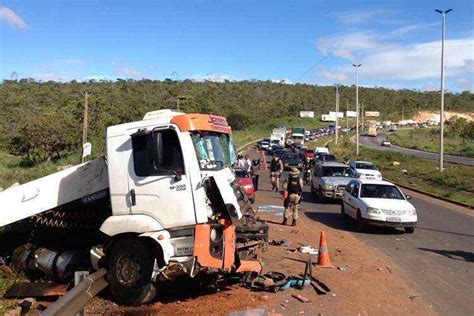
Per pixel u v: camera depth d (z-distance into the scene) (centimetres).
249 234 884
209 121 844
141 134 812
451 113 18725
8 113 6059
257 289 899
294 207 1670
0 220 935
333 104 15938
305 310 802
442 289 996
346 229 1722
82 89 9062
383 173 4703
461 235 1691
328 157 4147
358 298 889
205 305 798
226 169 868
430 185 3681
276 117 13350
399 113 17900
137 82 11225
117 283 805
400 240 1554
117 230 808
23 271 932
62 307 555
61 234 945
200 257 773
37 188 936
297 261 1144
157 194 800
